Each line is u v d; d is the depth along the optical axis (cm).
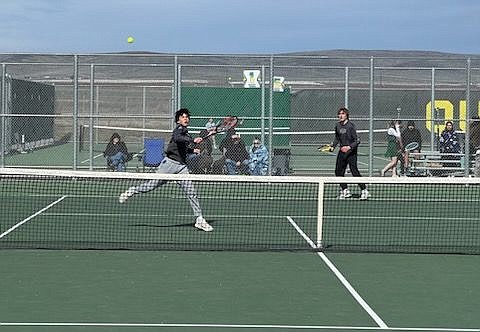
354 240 1634
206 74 6912
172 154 1689
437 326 958
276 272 1277
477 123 2828
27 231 1703
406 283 1203
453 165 2892
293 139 4634
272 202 2281
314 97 4594
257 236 1669
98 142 5100
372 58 2658
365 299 1095
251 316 998
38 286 1159
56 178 2666
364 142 4622
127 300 1077
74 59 2717
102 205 2175
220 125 1800
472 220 1947
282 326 951
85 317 984
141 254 1427
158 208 2122
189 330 930
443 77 8144
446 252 1480
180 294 1116
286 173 2797
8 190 2506
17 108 3647
